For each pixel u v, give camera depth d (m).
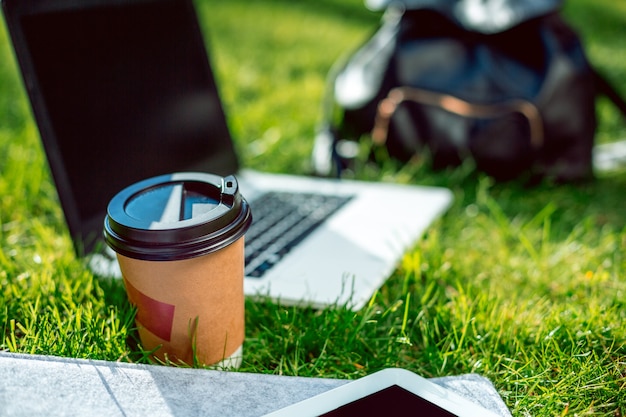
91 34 1.59
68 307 1.45
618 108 2.45
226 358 1.25
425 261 1.72
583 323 1.45
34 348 1.27
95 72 1.59
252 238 1.64
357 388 1.08
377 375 1.11
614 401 1.26
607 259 1.79
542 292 1.66
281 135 2.76
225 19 4.99
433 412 1.05
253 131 2.84
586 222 1.98
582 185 2.39
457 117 2.31
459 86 2.30
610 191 2.35
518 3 2.26
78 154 1.52
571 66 2.27
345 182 2.04
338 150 2.43
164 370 1.14
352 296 1.42
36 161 2.22
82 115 1.54
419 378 1.11
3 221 1.95
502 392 1.25
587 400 1.26
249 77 3.54
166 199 1.14
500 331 1.41
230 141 2.02
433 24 2.38
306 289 1.45
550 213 2.08
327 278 1.49
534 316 1.49
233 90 3.30
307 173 2.47
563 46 2.29
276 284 1.46
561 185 2.37
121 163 1.63
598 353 1.40
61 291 1.47
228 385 1.13
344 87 2.51
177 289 1.12
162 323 1.17
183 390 1.11
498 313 1.49
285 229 1.70
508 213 2.17
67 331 1.33
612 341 1.41
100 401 1.06
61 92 1.50
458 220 2.09
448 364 1.36
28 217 1.98
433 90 2.32
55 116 1.48
